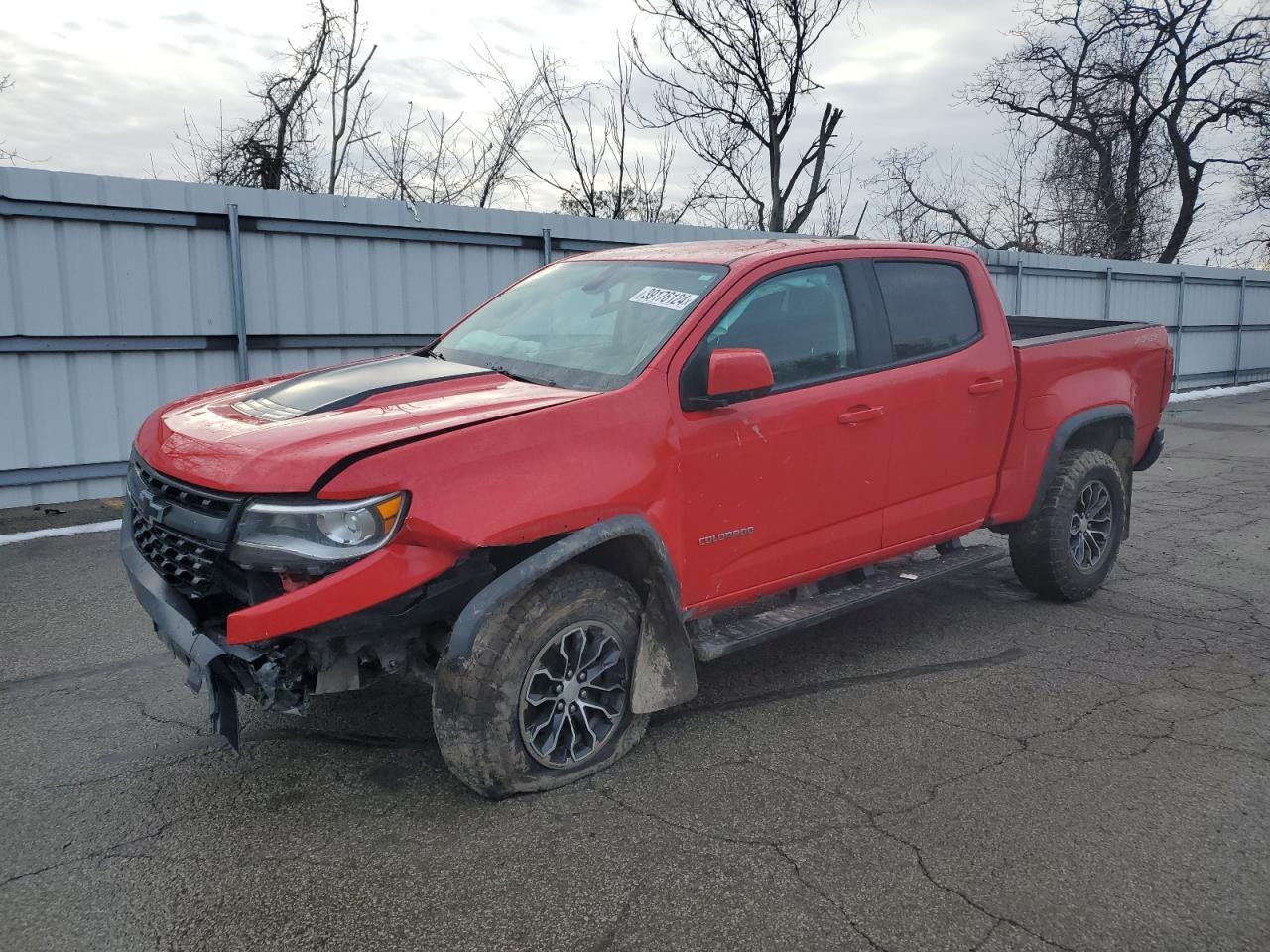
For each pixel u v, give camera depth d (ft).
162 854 10.20
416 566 9.99
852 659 15.99
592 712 12.01
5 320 25.84
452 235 33.12
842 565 14.62
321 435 10.38
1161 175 100.83
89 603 19.01
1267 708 14.07
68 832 10.62
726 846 10.32
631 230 37.65
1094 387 18.22
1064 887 9.63
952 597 19.53
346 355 31.81
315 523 9.71
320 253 30.73
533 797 11.30
